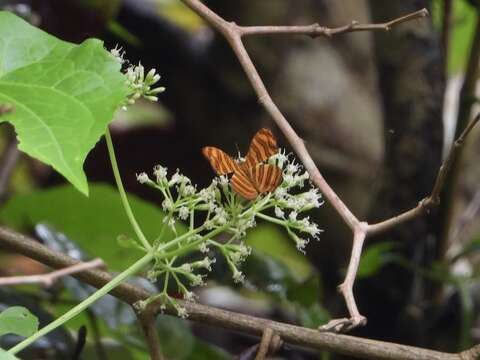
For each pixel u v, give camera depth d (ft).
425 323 3.84
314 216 4.78
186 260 3.33
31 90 2.43
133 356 3.60
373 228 2.60
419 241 3.79
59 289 3.35
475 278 3.88
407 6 3.72
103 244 3.86
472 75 3.86
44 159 2.31
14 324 2.51
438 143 3.77
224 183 2.55
